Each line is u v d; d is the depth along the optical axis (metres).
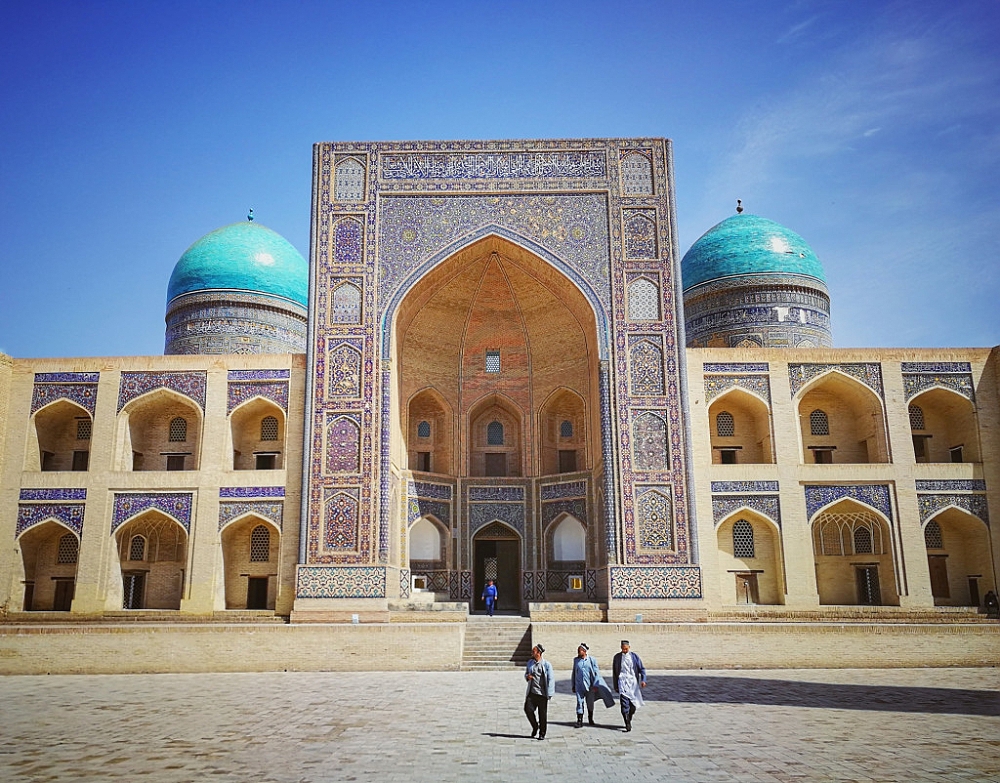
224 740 5.87
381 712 7.04
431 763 5.14
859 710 7.14
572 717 6.83
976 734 6.04
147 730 6.27
